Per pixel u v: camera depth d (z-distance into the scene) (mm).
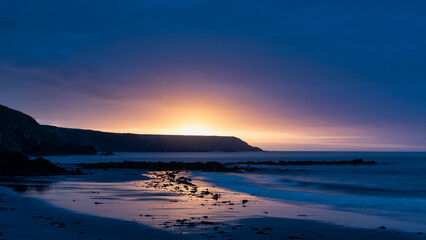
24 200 26938
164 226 18516
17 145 169500
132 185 43875
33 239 14797
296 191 43625
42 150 194500
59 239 15023
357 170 99375
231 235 16984
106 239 15484
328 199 35938
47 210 22594
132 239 15617
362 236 18422
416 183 58281
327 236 18094
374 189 48812
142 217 21078
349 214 26328
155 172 80125
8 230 16203
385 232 19609
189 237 16281
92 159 165625
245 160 185375
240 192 40625
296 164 132250
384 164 139125
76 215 21125
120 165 99625
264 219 22000
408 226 21875
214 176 72812
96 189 37594
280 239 16766
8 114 183375
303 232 18688
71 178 53688
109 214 21859
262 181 61094
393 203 33281
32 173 57219
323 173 85875
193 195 34156
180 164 107750
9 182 43281
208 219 21094
